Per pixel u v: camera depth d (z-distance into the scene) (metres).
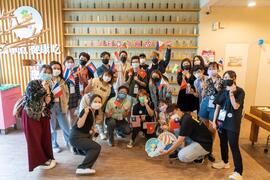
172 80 5.64
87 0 5.50
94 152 2.77
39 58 5.67
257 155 3.36
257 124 3.50
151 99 3.86
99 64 5.74
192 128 2.81
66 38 5.70
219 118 2.67
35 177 2.70
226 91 2.62
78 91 3.73
